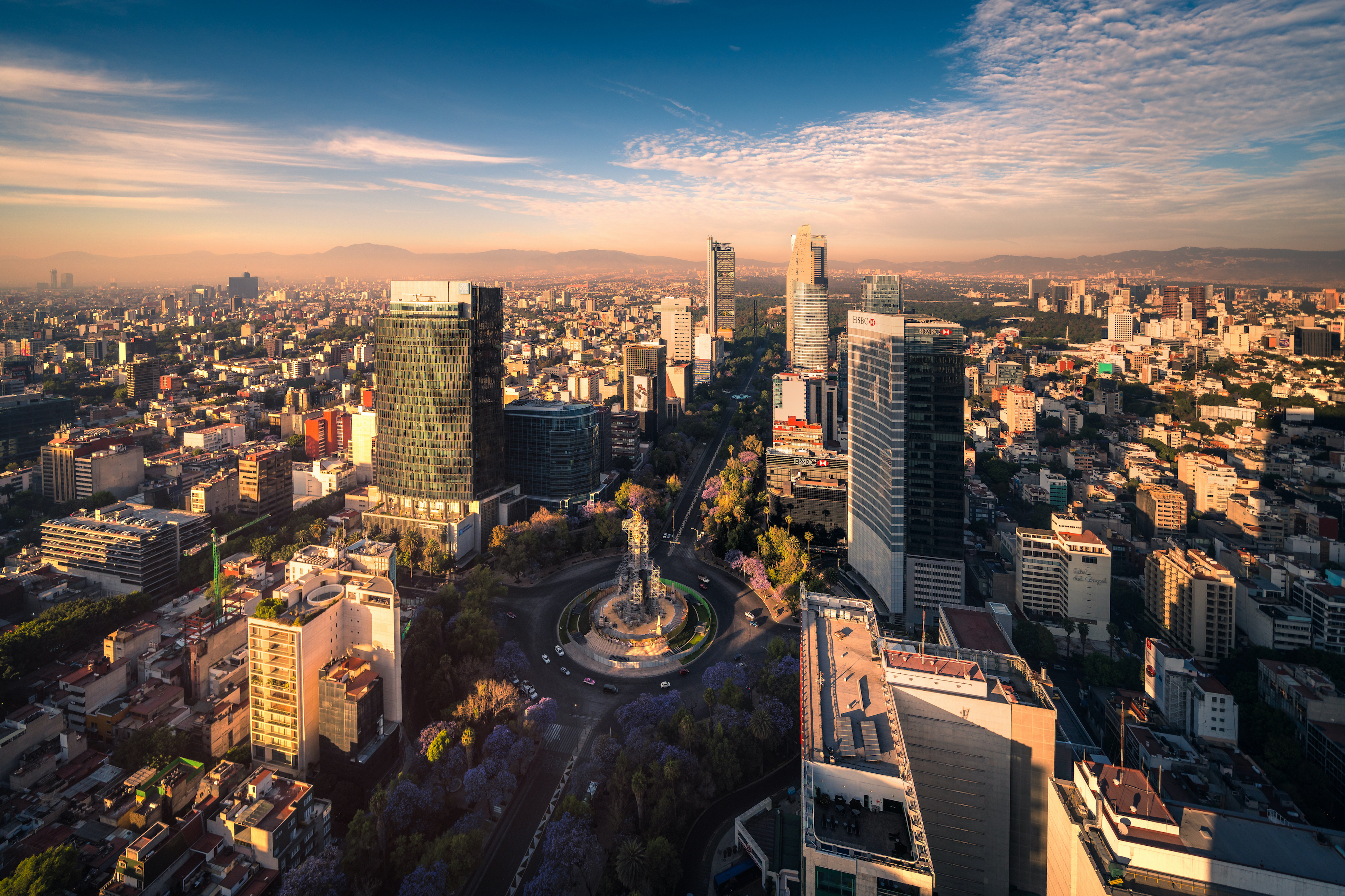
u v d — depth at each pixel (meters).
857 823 158.88
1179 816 170.38
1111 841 169.00
